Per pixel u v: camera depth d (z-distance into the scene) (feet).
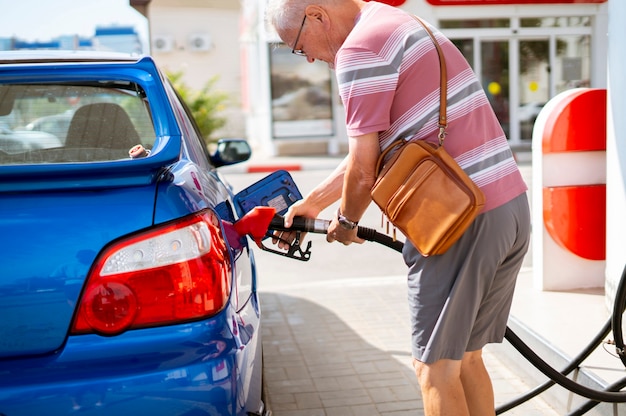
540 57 53.21
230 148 13.39
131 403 6.11
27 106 9.89
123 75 8.93
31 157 9.82
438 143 7.50
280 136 56.80
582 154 15.28
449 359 7.83
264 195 8.70
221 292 6.64
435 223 7.23
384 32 7.39
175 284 6.38
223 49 70.54
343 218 8.02
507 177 7.72
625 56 12.64
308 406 11.75
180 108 10.34
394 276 20.51
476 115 7.66
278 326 15.75
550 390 11.45
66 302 6.20
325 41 8.02
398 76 7.36
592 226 15.19
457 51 7.80
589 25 52.80
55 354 6.20
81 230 6.25
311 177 44.29
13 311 6.16
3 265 6.16
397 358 13.73
